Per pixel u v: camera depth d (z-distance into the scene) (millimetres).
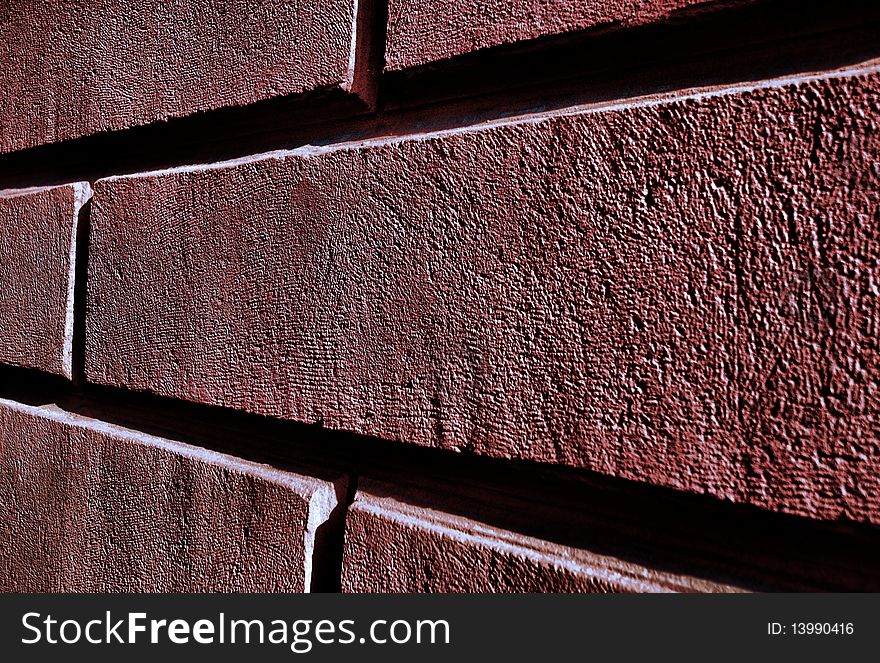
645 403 921
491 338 1054
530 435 1012
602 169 966
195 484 1415
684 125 904
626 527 1008
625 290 940
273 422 1339
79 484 1637
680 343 897
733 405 859
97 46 1689
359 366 1200
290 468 1345
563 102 1081
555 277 1000
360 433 1191
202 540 1387
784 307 829
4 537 1813
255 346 1345
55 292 1726
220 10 1454
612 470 941
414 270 1142
